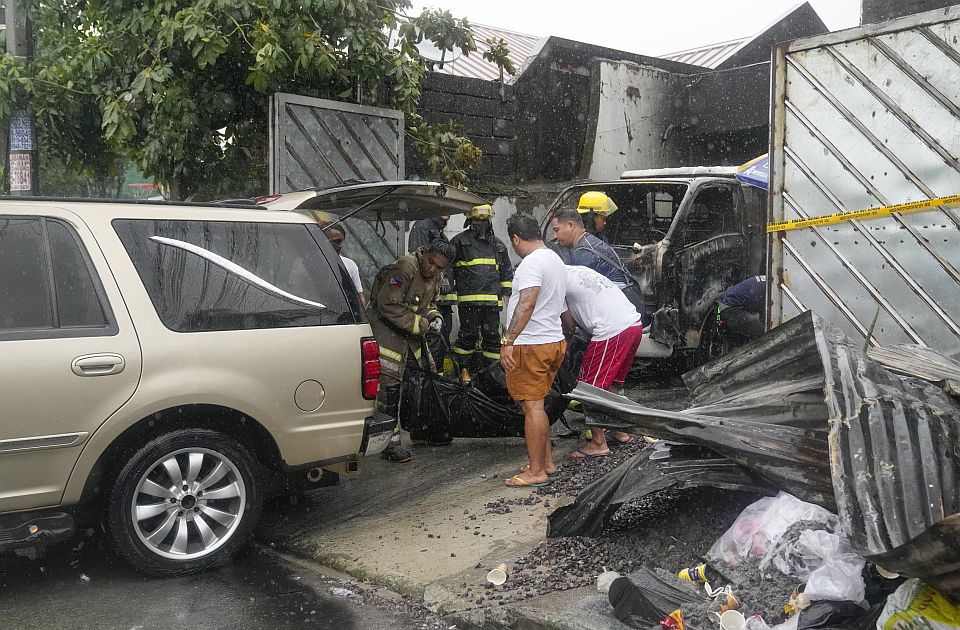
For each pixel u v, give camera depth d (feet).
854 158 16.29
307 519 16.87
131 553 13.47
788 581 11.21
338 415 15.31
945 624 8.94
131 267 13.83
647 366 28.55
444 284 26.16
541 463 17.94
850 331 16.62
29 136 25.75
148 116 26.84
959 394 12.68
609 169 39.22
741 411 13.23
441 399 20.12
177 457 13.89
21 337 12.70
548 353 17.54
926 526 9.91
